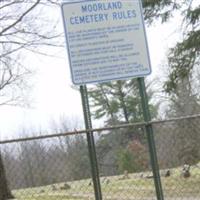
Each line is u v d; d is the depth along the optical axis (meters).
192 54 22.19
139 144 12.97
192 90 31.27
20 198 10.19
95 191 8.37
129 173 12.45
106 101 46.03
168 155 10.81
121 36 8.86
